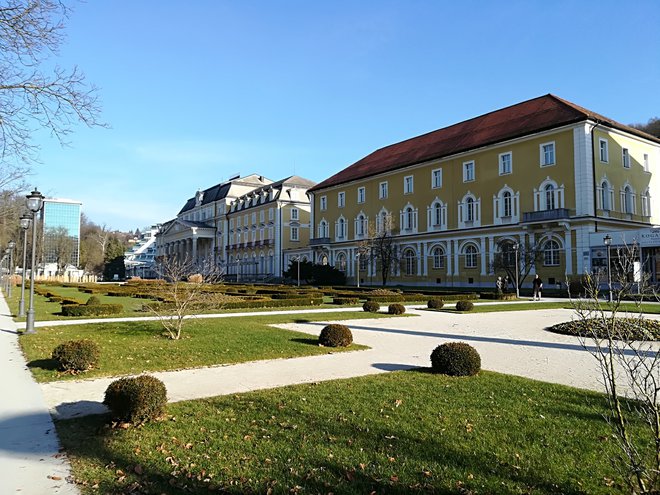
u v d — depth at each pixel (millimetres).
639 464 3920
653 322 14969
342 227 66625
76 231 106750
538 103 46688
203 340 13352
